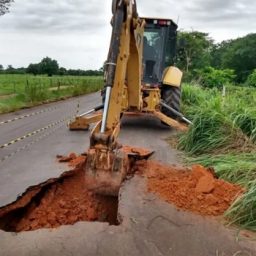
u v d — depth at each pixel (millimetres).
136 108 7543
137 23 5426
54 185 5301
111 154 4348
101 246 3611
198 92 12469
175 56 11289
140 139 8320
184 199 4633
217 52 43219
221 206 4477
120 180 4395
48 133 8938
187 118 9312
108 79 4223
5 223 4328
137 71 6449
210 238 3828
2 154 6840
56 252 3498
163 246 3646
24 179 5293
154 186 5035
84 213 4484
